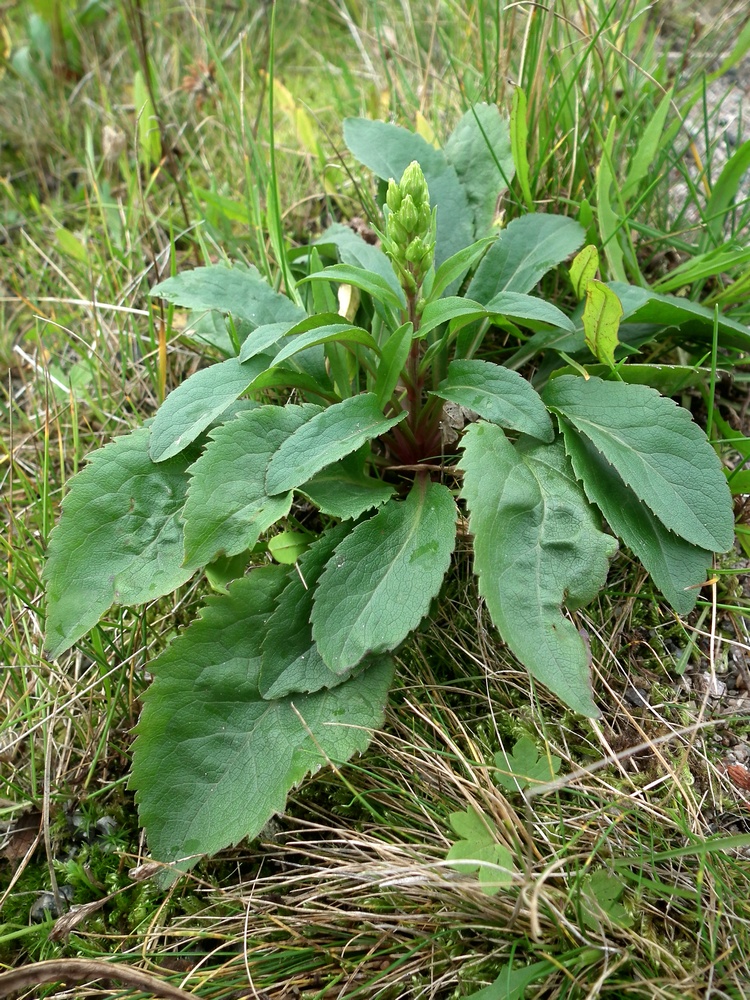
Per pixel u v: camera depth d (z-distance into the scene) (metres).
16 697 0.26
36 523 0.30
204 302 0.28
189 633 0.23
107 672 0.25
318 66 0.48
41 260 0.41
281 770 0.22
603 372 0.26
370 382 0.27
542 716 0.23
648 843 0.21
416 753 0.23
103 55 0.51
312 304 0.30
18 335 0.39
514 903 0.19
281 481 0.23
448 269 0.24
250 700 0.23
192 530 0.23
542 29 0.32
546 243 0.28
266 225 0.36
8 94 0.49
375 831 0.22
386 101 0.39
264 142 0.40
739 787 0.22
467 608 0.25
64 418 0.33
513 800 0.21
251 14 0.50
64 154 0.47
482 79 0.35
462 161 0.32
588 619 0.24
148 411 0.33
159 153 0.41
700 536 0.22
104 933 0.22
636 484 0.23
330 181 0.38
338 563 0.23
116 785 0.24
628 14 0.35
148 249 0.38
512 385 0.24
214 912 0.22
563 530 0.22
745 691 0.24
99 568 0.24
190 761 0.22
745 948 0.19
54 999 0.21
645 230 0.31
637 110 0.34
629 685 0.24
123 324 0.34
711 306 0.29
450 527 0.23
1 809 0.24
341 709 0.22
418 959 0.20
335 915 0.21
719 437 0.28
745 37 0.34
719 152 0.38
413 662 0.25
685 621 0.25
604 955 0.19
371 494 0.24
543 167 0.33
